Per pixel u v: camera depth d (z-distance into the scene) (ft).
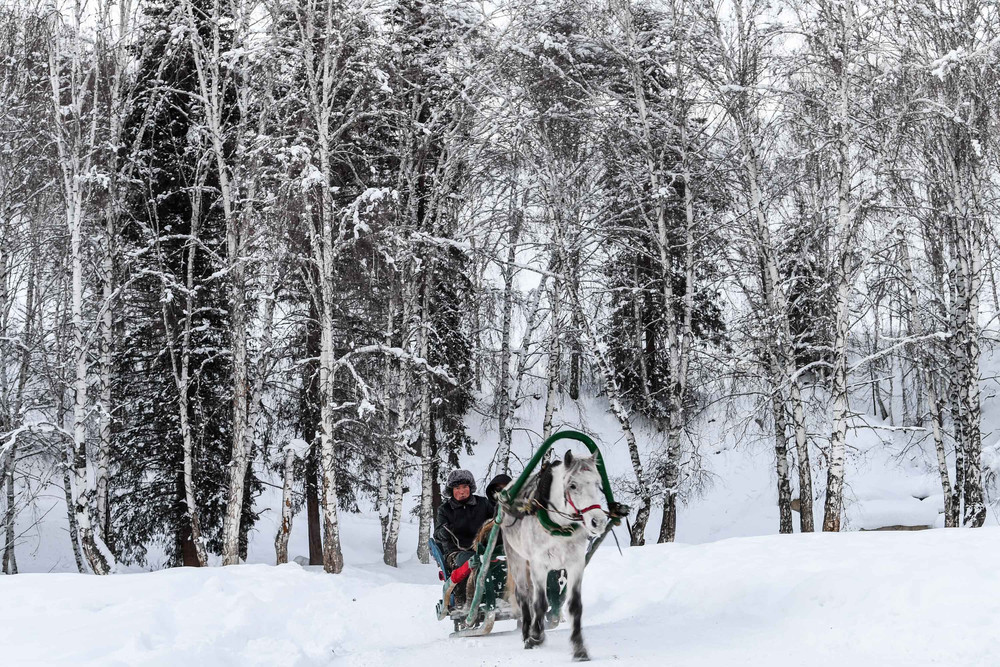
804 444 79.20
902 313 84.53
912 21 73.77
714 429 122.62
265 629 34.94
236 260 73.61
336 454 91.71
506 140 85.10
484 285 93.91
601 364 83.82
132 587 40.96
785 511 80.38
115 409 79.97
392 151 85.71
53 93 71.05
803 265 79.77
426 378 87.30
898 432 123.95
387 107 83.20
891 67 72.54
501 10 84.33
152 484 83.71
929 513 105.70
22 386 82.99
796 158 76.28
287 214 71.31
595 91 85.25
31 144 78.64
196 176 78.54
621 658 25.20
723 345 88.33
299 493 88.33
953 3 72.79
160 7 77.92
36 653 26.94
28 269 86.38
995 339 82.43
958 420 82.07
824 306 80.28
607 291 85.71
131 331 84.28
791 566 35.17
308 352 85.81
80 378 69.51
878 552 36.04
